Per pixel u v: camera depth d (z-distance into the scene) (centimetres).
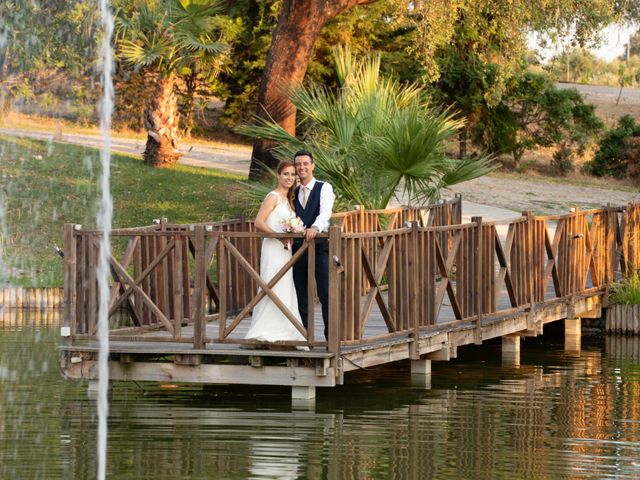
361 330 1019
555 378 1198
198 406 1000
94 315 1028
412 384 1141
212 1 2352
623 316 1602
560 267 1449
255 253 1245
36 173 2452
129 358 1010
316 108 1705
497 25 2430
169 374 1002
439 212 1673
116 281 1050
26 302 1772
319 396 1064
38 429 891
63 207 2261
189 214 2239
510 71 2530
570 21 2316
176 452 819
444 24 2231
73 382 1102
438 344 1152
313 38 2219
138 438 863
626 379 1193
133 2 2248
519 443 871
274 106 2227
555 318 1430
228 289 1203
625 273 1672
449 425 937
